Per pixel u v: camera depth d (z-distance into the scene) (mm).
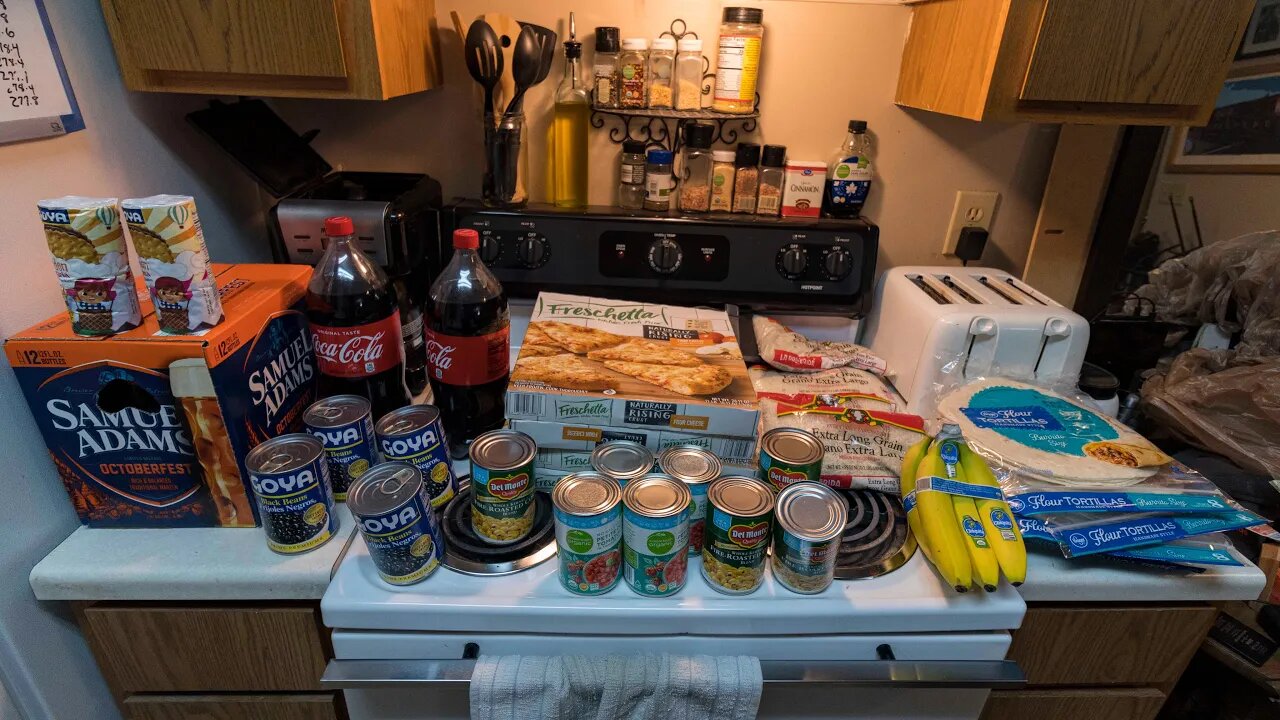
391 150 1246
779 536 753
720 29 1148
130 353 716
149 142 962
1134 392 1252
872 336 1267
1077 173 1245
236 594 776
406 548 734
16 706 784
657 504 721
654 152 1134
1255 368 1097
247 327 791
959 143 1254
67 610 832
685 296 1172
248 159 1044
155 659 833
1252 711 1122
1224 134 1215
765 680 754
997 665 793
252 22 837
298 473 748
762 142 1252
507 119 1112
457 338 895
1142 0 858
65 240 680
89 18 845
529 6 1155
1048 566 826
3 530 736
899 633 783
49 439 758
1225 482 1009
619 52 1142
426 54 1080
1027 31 883
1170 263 1297
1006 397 993
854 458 928
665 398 818
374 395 931
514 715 729
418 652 761
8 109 723
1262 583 822
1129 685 963
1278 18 1139
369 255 997
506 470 770
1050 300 1108
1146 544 799
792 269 1164
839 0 1151
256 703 869
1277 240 1171
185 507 815
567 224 1135
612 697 728
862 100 1223
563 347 924
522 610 736
